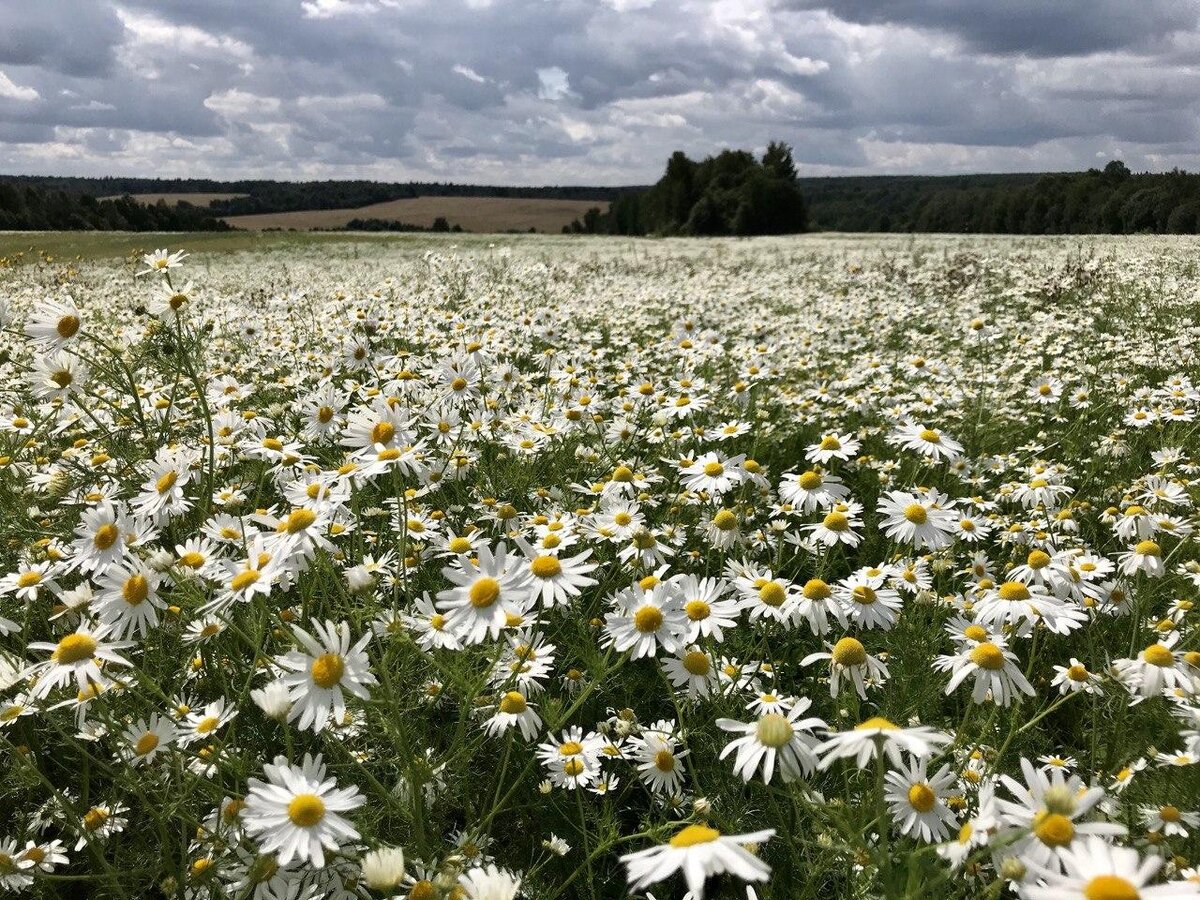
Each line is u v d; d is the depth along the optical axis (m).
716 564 4.19
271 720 2.90
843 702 2.60
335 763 2.67
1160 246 21.31
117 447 4.59
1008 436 6.73
